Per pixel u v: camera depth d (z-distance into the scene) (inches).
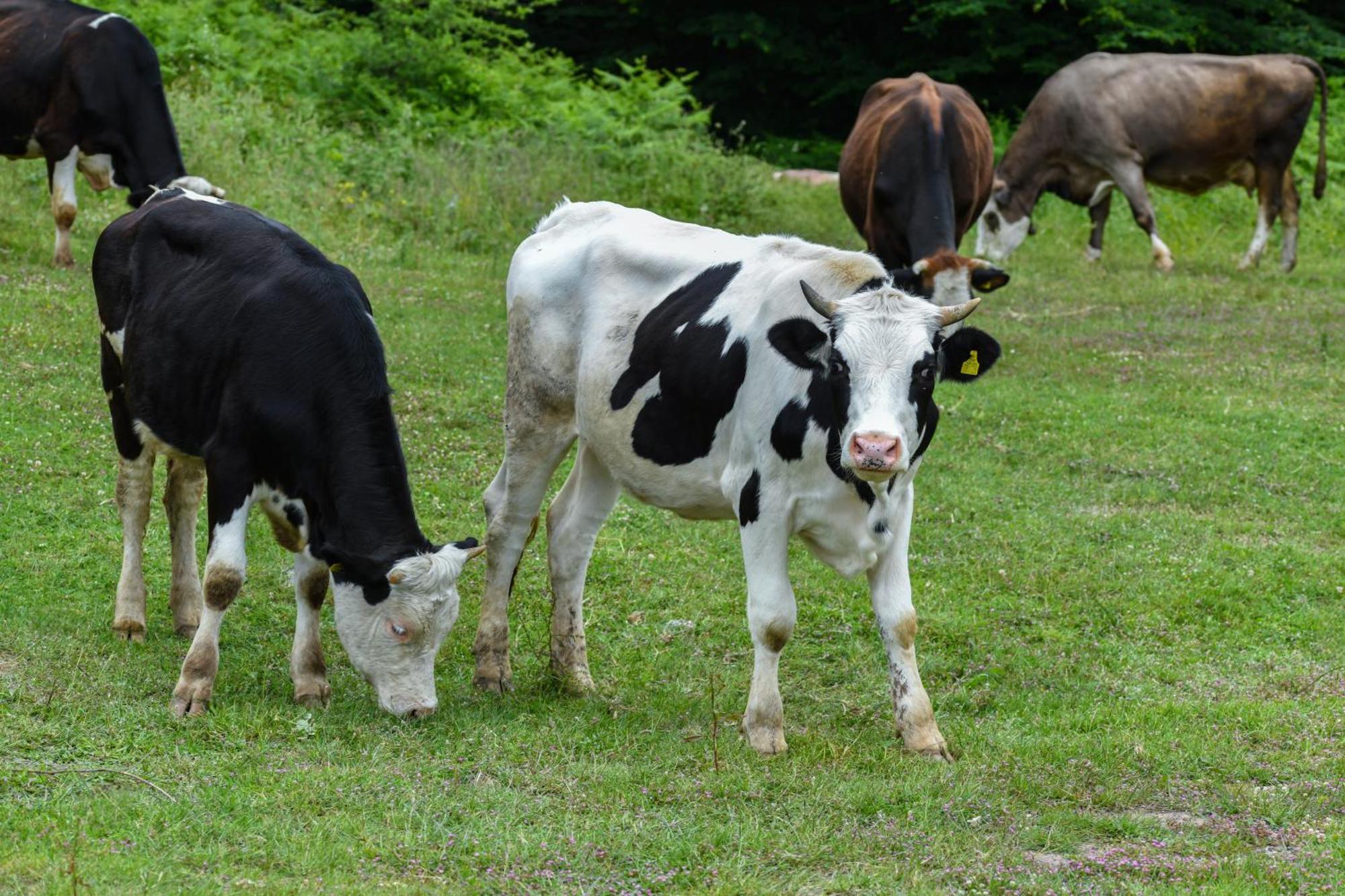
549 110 1042.7
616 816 263.4
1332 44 1432.1
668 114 1064.2
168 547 409.1
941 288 568.1
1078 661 371.6
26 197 740.0
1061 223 1100.5
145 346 327.6
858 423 274.5
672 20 1515.7
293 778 268.4
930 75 1451.8
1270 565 440.5
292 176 822.5
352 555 294.0
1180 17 1392.7
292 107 941.2
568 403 346.3
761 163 1167.0
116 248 346.6
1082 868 251.6
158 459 477.4
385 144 899.4
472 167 903.1
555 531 346.9
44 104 631.8
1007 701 343.3
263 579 393.7
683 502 327.3
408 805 260.7
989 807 276.2
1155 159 973.8
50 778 261.4
